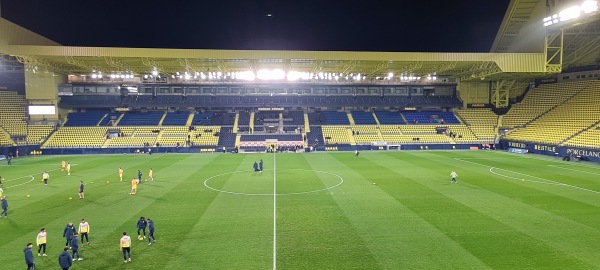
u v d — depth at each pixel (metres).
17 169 47.84
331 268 16.98
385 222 23.72
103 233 22.16
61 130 71.88
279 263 17.56
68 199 30.61
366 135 74.69
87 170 46.44
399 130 76.50
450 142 72.69
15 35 54.00
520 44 69.62
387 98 83.81
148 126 74.75
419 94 84.19
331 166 48.88
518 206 27.38
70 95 76.31
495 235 21.11
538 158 56.50
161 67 64.81
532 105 74.75
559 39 61.28
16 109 72.12
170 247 19.75
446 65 63.81
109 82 77.75
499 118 77.94
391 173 42.66
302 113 82.00
